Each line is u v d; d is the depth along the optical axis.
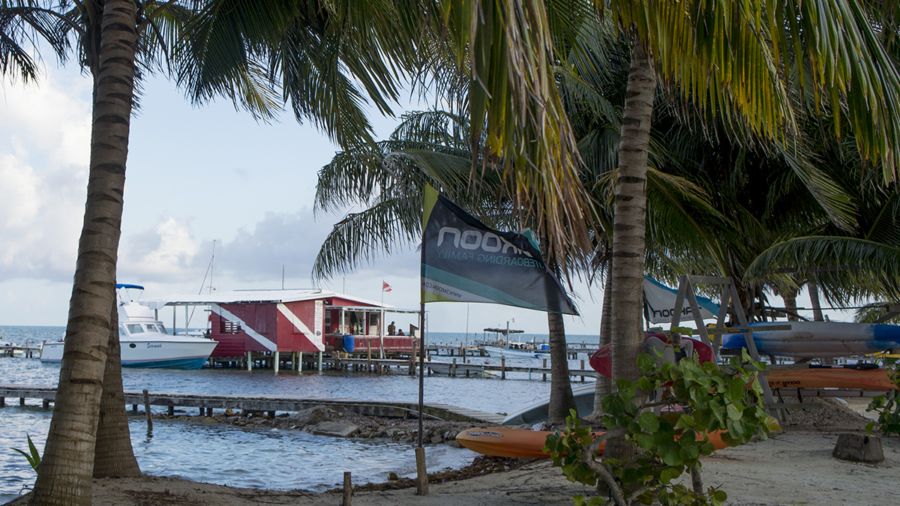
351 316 44.91
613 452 4.71
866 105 3.13
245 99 9.02
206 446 12.88
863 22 3.28
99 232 4.38
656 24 3.46
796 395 10.72
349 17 5.24
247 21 6.41
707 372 3.32
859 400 13.80
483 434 9.05
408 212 13.42
